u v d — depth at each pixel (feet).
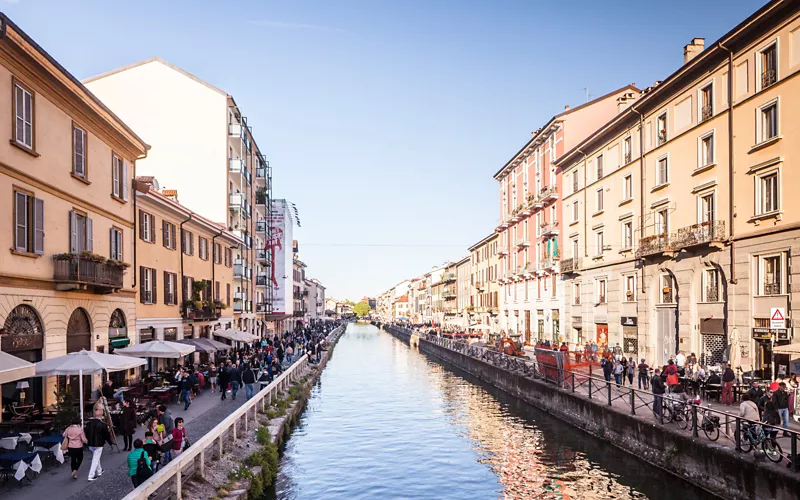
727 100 81.20
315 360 156.35
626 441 61.77
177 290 103.96
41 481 40.83
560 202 146.30
